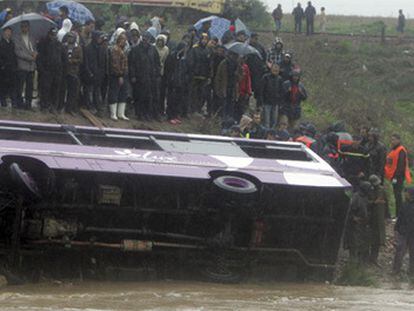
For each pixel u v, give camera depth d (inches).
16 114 1028.5
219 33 1432.1
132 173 726.5
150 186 754.8
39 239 724.7
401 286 866.1
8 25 1024.2
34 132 784.3
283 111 1157.7
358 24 3363.7
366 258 920.3
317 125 1396.4
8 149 719.7
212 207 757.9
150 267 764.0
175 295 653.9
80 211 736.3
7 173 697.0
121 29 1110.4
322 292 729.0
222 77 1152.2
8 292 647.8
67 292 658.2
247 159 784.3
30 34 1039.0
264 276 791.7
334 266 807.7
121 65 1079.0
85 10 1270.9
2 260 719.1
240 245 781.9
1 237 726.5
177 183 756.0
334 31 3073.3
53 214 730.2
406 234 907.4
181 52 1138.0
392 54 2411.4
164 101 1154.0
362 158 991.0
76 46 1056.2
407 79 2181.3
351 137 1019.9
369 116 1582.2
